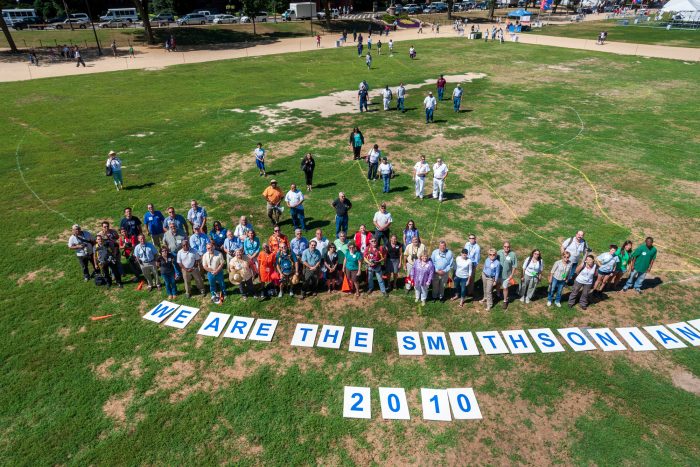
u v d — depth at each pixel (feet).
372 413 32.04
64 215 58.39
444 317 41.19
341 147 80.89
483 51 178.60
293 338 38.55
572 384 34.12
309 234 53.67
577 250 43.55
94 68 150.20
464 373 35.19
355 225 55.67
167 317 41.19
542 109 102.68
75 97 114.01
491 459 28.96
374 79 134.72
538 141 83.15
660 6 391.04
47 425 31.09
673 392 33.40
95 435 30.37
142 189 65.10
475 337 38.83
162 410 32.09
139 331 39.42
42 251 50.98
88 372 35.22
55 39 190.49
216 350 37.40
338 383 34.27
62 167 72.90
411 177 68.95
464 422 31.40
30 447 29.66
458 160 75.15
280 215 55.62
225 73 143.02
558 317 41.04
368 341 38.14
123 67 151.94
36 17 236.22
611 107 103.96
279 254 42.50
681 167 72.13
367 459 28.96
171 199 62.08
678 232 54.39
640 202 61.31
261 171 69.10
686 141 83.05
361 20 265.34
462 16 306.35
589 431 30.60
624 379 34.47
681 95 113.60
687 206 60.18
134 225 48.62
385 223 47.52
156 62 161.27
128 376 34.88
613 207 60.08
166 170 71.46
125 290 45.06
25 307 42.24
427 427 31.07
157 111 102.73
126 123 94.38
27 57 165.37
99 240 43.37
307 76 139.85
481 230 54.60
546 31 240.73
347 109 104.94
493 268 40.29
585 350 37.22
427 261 41.16
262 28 232.94
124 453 29.22
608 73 139.23
